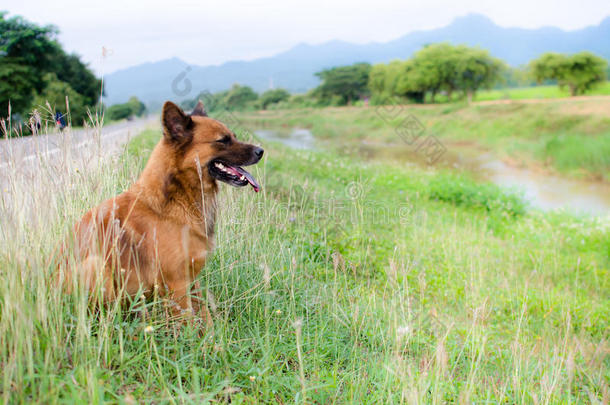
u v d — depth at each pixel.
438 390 2.75
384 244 6.60
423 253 6.73
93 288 2.67
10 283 2.20
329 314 3.71
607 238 8.58
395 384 2.82
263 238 4.44
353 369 2.96
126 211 2.90
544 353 3.91
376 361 3.21
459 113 40.88
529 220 10.09
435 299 5.11
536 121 32.53
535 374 3.48
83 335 2.32
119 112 41.50
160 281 2.96
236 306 3.38
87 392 2.06
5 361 2.04
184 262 2.96
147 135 13.05
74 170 3.43
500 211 10.67
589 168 20.36
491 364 3.69
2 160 2.62
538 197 15.98
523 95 56.06
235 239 4.05
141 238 2.87
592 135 26.33
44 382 1.98
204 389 2.46
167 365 2.58
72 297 2.65
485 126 35.16
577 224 9.59
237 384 2.58
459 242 7.15
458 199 11.55
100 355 2.46
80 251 2.59
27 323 2.09
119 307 2.58
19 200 2.58
